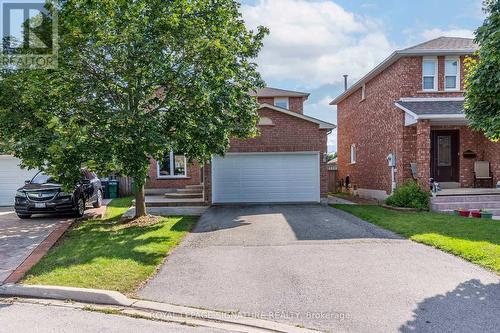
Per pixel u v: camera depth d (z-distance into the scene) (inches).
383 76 681.0
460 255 278.7
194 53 405.1
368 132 764.6
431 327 170.7
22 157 390.9
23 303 210.7
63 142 328.2
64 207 480.7
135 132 368.2
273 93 930.7
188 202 616.1
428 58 606.9
